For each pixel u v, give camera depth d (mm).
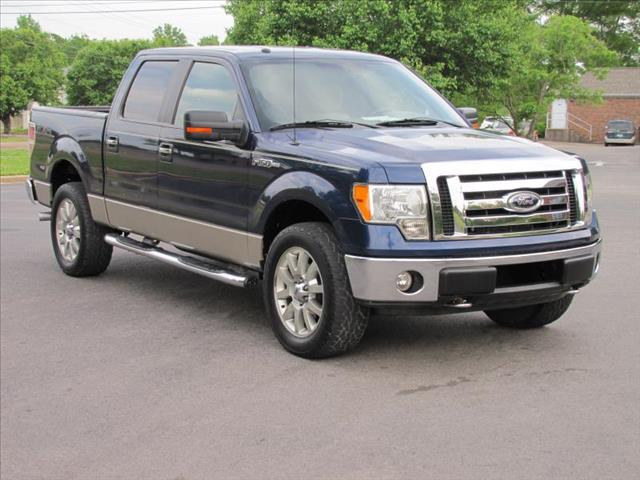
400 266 4996
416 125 6266
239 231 6070
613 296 7344
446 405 4672
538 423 4379
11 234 11461
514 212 5191
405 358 5559
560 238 5359
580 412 4531
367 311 5309
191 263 6617
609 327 6312
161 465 4023
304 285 5527
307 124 6082
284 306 5719
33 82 71562
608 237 10656
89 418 4688
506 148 5508
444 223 5051
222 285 8102
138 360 5715
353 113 6309
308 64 6629
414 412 4574
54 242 8586
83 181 7988
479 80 27047
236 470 3922
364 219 5062
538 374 5195
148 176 7043
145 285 8086
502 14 27359
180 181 6645
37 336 6379
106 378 5359
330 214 5238
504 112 42438
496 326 6398
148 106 7258
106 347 6047
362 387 5000
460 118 6789
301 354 5574
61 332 6473
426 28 25641
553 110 55906
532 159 5355
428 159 5141
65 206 8398
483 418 4465
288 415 4590
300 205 5715
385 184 5035
